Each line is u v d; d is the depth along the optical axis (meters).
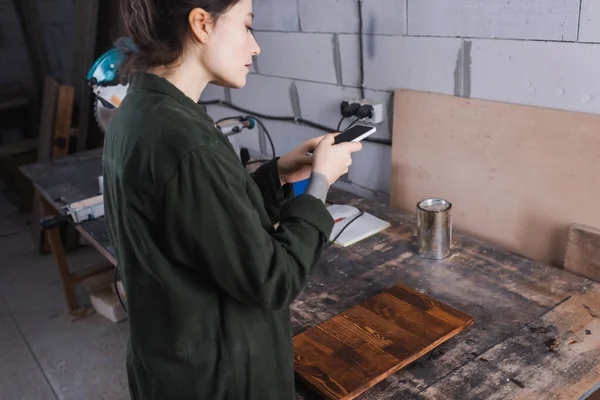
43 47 4.59
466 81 1.57
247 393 0.93
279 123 2.35
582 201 1.39
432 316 1.20
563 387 1.00
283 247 0.83
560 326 1.17
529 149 1.46
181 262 0.82
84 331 2.54
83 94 3.45
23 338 2.52
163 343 0.88
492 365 1.07
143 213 0.80
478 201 1.63
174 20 0.79
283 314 0.97
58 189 2.18
